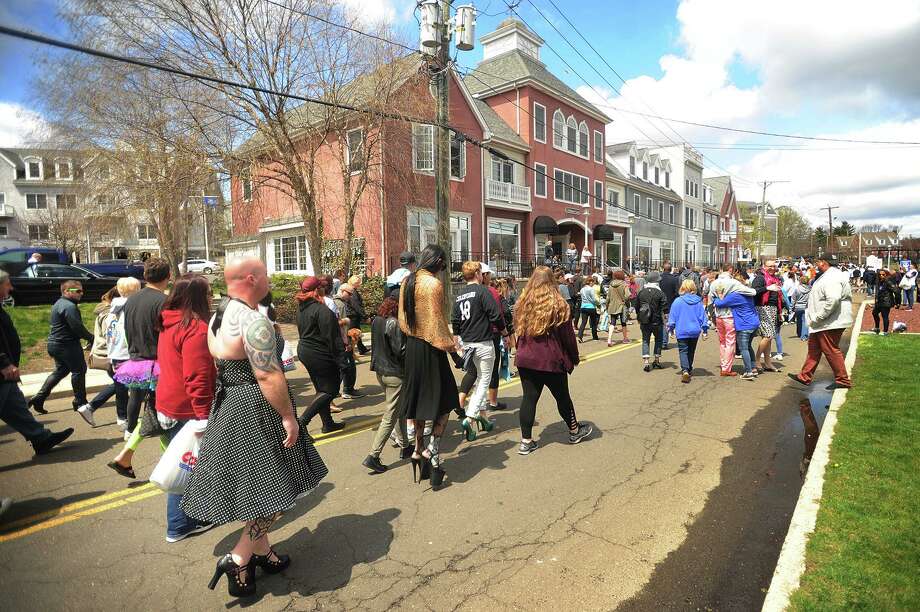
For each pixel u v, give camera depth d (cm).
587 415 647
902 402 619
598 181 3238
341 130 1627
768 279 989
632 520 379
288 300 1664
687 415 642
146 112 1355
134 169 1531
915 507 361
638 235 3831
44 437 521
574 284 1438
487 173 2438
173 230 1723
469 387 569
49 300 1549
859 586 277
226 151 1428
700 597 291
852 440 495
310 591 300
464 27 1190
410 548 344
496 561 328
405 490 434
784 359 1014
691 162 4634
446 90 1223
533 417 506
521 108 2659
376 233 1875
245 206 1772
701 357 1057
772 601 270
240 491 271
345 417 654
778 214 8525
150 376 418
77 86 1182
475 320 538
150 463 504
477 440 559
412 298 420
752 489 430
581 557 331
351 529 370
